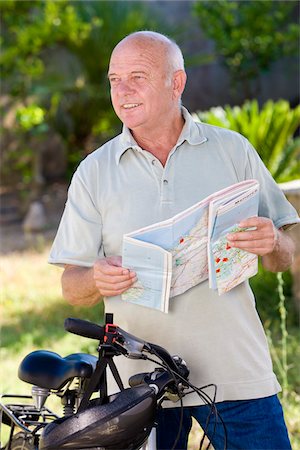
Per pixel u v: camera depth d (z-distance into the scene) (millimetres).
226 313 3209
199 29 16734
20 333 7801
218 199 2955
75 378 3705
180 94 3326
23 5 14320
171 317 3188
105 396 2990
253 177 3354
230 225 3037
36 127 14516
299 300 7363
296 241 7199
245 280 3264
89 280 3219
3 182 15672
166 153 3297
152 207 3229
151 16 15383
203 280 3154
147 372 3168
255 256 3174
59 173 16312
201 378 3203
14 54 14242
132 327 3229
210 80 16922
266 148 8852
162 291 3010
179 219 2949
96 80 15172
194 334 3191
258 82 16750
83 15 14930
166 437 3387
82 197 3311
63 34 14359
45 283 9820
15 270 10383
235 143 3330
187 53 16156
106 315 2955
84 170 3334
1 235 13203
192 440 4996
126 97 3191
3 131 14812
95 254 3305
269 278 8109
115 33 14812
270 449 3205
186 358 3199
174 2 16938
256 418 3221
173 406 3229
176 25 16250
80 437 2803
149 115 3207
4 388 6086
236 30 15734
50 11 14312
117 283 3016
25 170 15156
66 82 14914
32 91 14688
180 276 3066
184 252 3010
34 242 12414
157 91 3199
